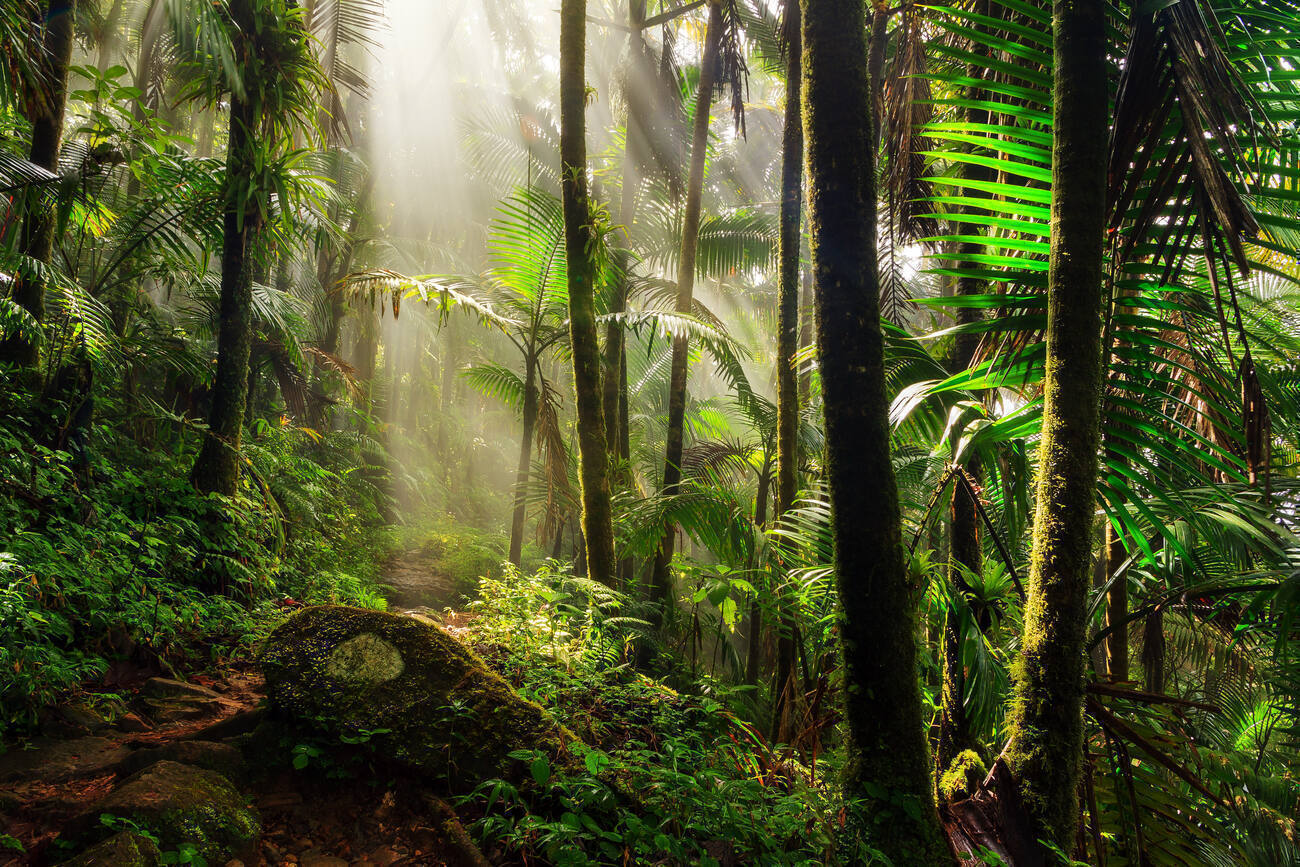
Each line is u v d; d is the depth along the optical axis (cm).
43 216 494
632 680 381
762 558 429
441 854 236
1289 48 261
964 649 276
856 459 221
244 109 514
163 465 583
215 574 479
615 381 743
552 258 595
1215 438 361
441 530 1180
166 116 1084
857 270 222
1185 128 230
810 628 357
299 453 972
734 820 221
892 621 219
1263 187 260
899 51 434
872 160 226
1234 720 747
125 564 398
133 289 742
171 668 379
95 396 529
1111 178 253
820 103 226
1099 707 269
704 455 974
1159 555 333
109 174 522
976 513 349
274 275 1002
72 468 473
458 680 288
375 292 551
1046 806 217
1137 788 302
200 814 224
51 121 516
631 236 958
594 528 479
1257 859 433
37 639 316
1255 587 260
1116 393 294
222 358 523
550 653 376
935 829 213
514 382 855
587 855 221
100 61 1198
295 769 269
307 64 529
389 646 296
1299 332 739
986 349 313
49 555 357
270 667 291
